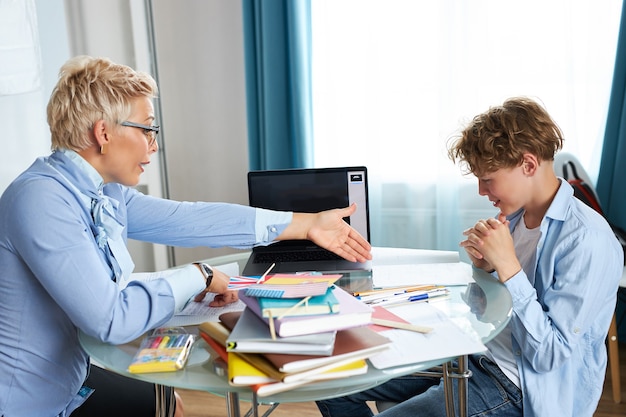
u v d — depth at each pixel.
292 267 1.60
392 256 1.67
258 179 1.80
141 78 1.22
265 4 2.56
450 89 2.55
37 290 1.18
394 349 1.03
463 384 1.25
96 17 2.89
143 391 1.50
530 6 2.47
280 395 0.97
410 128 2.68
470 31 2.51
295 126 2.65
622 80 2.37
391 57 2.64
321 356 0.94
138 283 1.15
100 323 1.07
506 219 1.53
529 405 1.30
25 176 1.17
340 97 2.73
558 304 1.28
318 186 1.79
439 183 2.63
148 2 2.73
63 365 1.23
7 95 2.22
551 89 2.52
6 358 1.18
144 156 1.23
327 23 2.66
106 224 1.21
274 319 0.96
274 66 2.62
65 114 1.16
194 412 2.24
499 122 1.34
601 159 2.47
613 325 2.15
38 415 1.23
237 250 3.08
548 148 1.32
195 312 1.26
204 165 3.05
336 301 0.99
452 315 1.21
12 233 1.11
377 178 2.70
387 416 1.31
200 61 2.93
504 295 1.32
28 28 2.24
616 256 1.30
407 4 2.58
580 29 2.48
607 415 2.12
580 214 1.32
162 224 1.52
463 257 2.67
